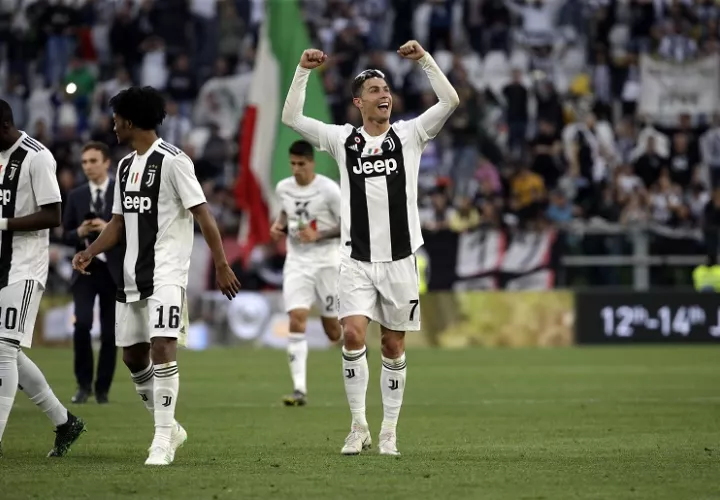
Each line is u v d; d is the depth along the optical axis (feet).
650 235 247.91
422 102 292.81
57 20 303.68
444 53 301.43
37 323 238.07
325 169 218.18
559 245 246.88
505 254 245.65
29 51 303.27
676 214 268.62
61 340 237.86
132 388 154.71
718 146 291.58
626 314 246.27
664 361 204.03
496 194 273.75
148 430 105.81
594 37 307.99
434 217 263.90
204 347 241.96
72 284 134.00
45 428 107.24
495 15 302.86
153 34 302.86
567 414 120.98
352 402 87.66
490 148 286.25
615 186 278.67
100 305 133.69
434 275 245.86
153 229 80.53
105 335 133.39
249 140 239.09
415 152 86.79
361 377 87.30
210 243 80.07
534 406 130.11
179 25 303.27
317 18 306.14
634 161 287.48
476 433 103.09
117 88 298.15
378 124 86.48
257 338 243.40
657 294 246.27
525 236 245.86
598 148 287.07
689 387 155.84
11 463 80.84
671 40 305.12
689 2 310.24
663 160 288.30
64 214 133.90
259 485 69.67
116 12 306.55
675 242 248.52
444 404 132.57
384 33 303.89
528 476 74.33
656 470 77.56
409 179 86.33
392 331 87.10
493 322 245.65
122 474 74.54
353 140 86.53
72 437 85.76
